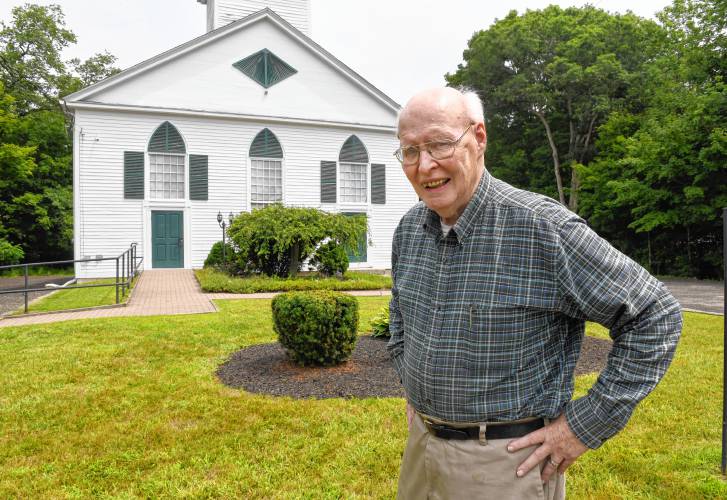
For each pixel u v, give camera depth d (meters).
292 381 5.05
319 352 5.42
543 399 1.53
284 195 19.27
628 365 1.41
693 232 20.11
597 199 23.58
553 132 30.98
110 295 11.84
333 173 19.98
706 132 17.81
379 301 11.05
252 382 5.04
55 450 3.55
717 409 4.31
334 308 5.38
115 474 3.22
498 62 28.72
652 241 21.78
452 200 1.56
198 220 18.05
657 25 26.84
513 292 1.49
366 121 20.61
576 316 1.52
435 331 1.61
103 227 16.84
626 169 21.36
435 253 1.67
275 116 19.14
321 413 4.19
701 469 3.28
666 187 19.69
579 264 1.43
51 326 7.71
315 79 19.84
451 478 1.59
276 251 14.38
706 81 18.98
